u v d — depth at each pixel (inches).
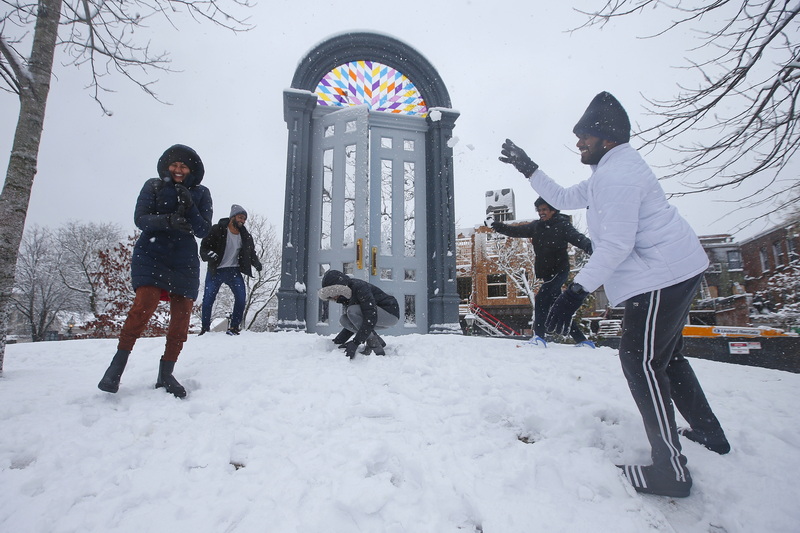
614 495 64.3
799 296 647.8
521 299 1004.6
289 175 291.4
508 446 79.2
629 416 90.4
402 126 316.2
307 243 293.6
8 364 146.3
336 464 70.1
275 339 189.0
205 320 207.5
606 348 179.6
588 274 70.2
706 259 70.8
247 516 57.6
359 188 291.4
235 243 209.2
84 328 484.1
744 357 299.6
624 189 70.9
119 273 489.7
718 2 132.3
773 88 136.5
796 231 588.4
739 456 75.0
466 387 111.0
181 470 69.9
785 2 124.7
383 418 90.7
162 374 107.7
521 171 103.4
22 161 128.8
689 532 58.7
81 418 88.6
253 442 79.5
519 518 57.7
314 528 55.1
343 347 157.2
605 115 77.7
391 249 299.0
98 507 59.8
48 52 135.6
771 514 60.7
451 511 60.0
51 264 1194.0
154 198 107.2
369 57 315.0
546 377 120.0
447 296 293.0
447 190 308.0
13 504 60.2
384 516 58.1
